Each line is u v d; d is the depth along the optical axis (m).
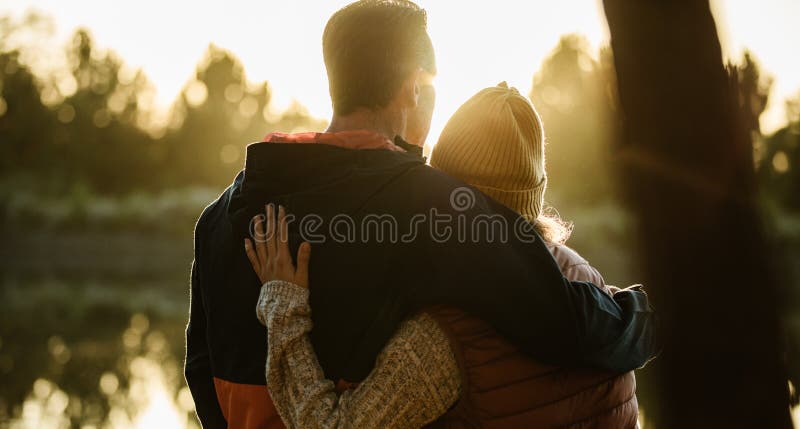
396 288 1.56
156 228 29.53
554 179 29.52
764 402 1.73
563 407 1.59
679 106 1.74
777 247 1.77
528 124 1.76
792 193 25.94
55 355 11.41
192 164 54.97
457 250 1.54
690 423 1.75
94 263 26.50
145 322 14.99
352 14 1.69
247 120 60.22
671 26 1.73
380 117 1.70
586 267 1.79
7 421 7.61
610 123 1.86
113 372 10.07
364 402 1.52
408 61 1.69
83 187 35.12
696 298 1.74
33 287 21.48
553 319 1.52
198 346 1.89
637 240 1.79
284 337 1.56
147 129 57.75
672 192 1.75
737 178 1.74
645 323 1.70
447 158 1.77
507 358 1.55
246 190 1.71
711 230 1.74
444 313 1.55
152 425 7.31
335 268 1.58
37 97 53.12
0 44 54.28
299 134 1.70
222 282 1.74
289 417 1.56
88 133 53.66
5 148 50.03
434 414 1.55
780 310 1.75
